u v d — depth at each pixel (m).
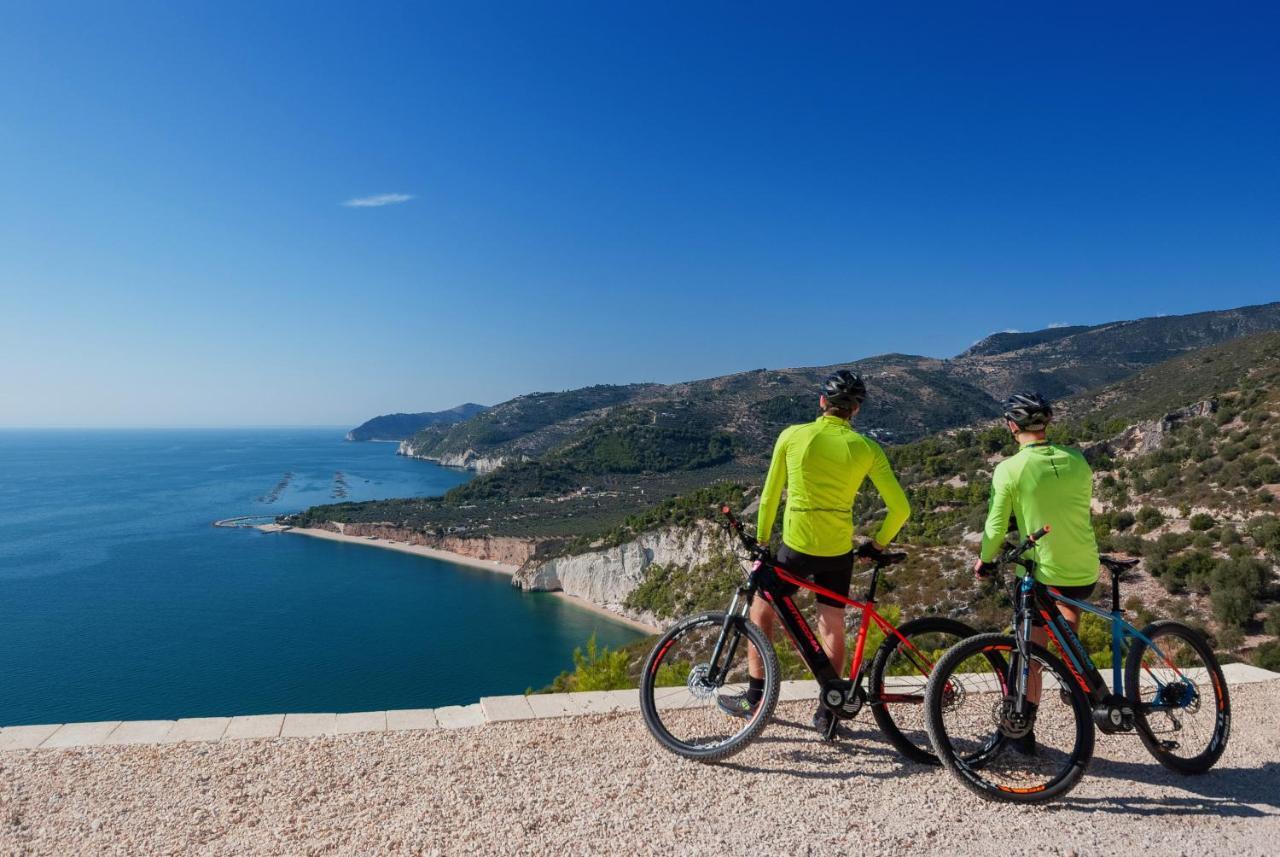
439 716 4.74
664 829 3.27
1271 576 31.14
